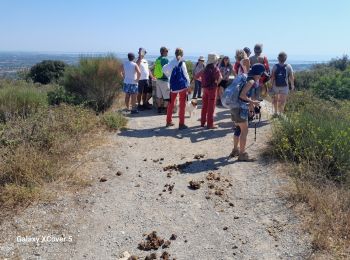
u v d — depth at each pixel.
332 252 4.30
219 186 6.09
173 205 5.53
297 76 45.16
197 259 4.33
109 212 5.31
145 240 4.70
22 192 5.44
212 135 8.77
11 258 4.29
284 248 4.46
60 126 8.05
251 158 7.07
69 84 11.70
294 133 7.11
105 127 9.14
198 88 13.65
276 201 5.50
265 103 12.16
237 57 8.91
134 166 6.91
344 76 43.06
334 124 7.14
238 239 4.68
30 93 10.77
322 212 5.07
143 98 11.78
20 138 6.98
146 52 11.41
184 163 7.04
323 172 6.12
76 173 6.37
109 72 11.52
